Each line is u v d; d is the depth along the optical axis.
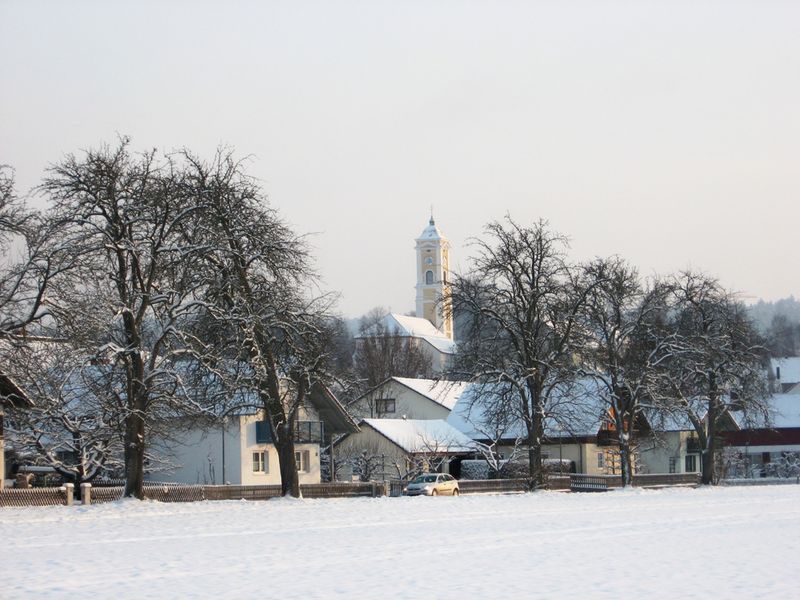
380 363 139.12
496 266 65.94
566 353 68.12
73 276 43.75
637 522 40.78
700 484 81.25
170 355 46.38
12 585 22.59
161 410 53.66
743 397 78.06
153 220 46.22
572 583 24.20
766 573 26.23
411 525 38.50
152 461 64.88
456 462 87.44
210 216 47.91
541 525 39.00
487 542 32.75
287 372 54.53
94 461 56.22
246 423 73.31
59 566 25.64
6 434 56.34
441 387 103.88
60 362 44.25
